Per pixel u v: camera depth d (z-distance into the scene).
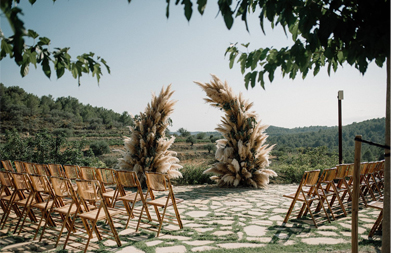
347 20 2.46
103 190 5.17
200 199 7.14
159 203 4.42
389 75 2.53
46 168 5.31
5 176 4.64
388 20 2.27
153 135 9.01
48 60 2.47
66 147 10.05
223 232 4.40
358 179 2.97
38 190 4.25
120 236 4.27
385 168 2.72
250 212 5.73
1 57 2.41
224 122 9.52
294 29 2.70
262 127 9.42
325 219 5.07
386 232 2.73
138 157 9.12
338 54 3.01
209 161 12.08
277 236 4.19
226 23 1.97
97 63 2.91
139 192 4.53
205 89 9.27
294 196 4.95
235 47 2.89
